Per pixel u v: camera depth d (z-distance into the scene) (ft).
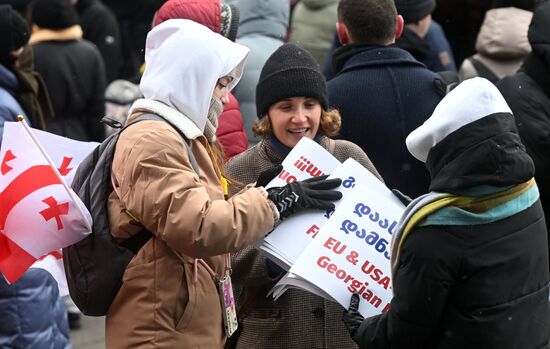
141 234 23.53
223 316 24.62
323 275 24.34
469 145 21.29
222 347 24.81
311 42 51.67
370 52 32.27
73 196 23.38
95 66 49.70
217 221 22.77
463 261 21.38
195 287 23.65
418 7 41.09
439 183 21.47
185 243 22.65
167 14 31.48
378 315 23.47
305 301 26.86
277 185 25.75
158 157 22.82
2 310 30.83
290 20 59.72
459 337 21.65
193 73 23.85
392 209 25.14
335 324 26.89
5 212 23.85
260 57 40.09
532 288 22.15
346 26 32.71
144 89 24.16
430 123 21.80
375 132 31.68
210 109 24.58
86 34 64.23
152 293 23.39
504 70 42.06
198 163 24.12
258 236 23.77
